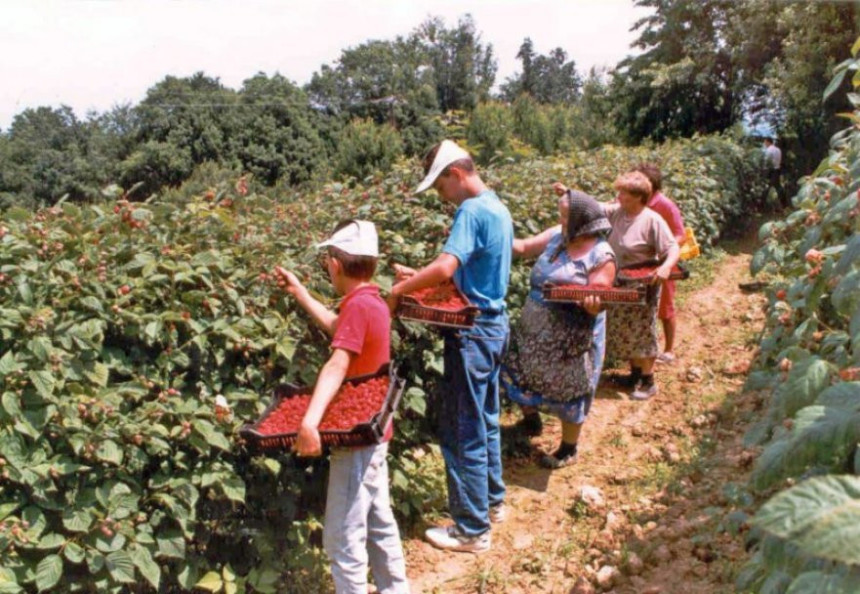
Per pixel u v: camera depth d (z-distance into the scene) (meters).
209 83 56.97
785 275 4.38
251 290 3.36
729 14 21.08
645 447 4.98
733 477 4.40
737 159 13.72
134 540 2.78
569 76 116.38
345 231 3.03
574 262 4.30
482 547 3.86
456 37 73.00
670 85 21.86
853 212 2.87
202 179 46.41
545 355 4.42
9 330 2.68
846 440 1.66
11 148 56.72
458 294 3.63
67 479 2.71
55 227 3.10
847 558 1.13
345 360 2.89
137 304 3.05
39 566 2.57
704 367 6.45
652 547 3.78
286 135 52.31
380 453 3.06
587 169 7.84
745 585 2.24
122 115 57.59
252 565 3.27
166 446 2.83
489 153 28.22
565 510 4.24
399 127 58.47
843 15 14.72
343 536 2.99
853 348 2.25
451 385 3.73
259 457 3.21
